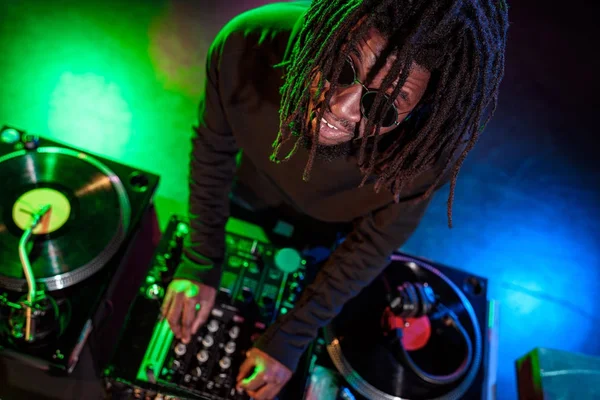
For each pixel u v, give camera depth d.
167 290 1.73
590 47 3.63
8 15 2.87
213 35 3.15
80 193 1.77
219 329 1.70
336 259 1.65
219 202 1.73
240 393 1.64
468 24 0.99
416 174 1.23
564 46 3.59
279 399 1.66
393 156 1.25
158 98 2.86
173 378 1.63
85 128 2.68
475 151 3.06
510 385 2.47
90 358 1.72
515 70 3.42
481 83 1.07
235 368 1.67
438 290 1.90
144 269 2.14
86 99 2.76
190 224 1.75
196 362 1.66
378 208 1.57
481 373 1.80
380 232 1.57
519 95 3.33
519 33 3.58
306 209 1.82
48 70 2.79
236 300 1.79
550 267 2.80
